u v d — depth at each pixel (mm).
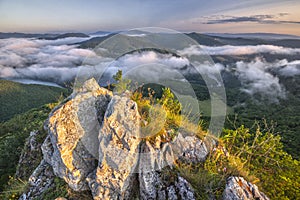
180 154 4828
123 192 4125
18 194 5340
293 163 5840
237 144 6305
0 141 10141
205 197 4082
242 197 3900
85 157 4516
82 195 4457
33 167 6145
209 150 5184
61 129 4480
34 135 6688
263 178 5094
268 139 6020
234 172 4668
